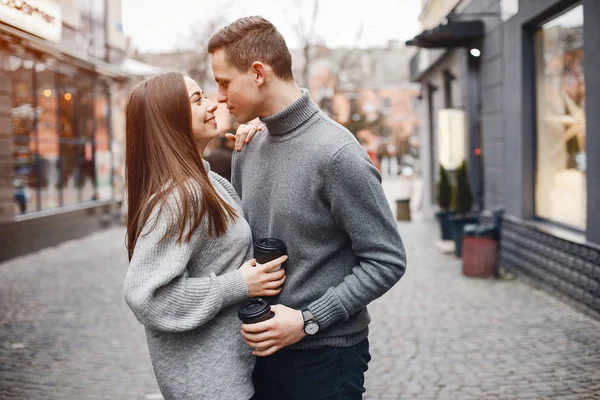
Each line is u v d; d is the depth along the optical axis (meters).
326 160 1.67
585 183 5.75
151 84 1.75
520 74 7.20
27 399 3.80
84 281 7.79
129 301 1.59
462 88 10.48
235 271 1.70
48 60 11.03
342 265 1.78
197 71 18.48
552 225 6.62
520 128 7.23
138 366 4.45
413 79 16.44
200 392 1.71
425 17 15.10
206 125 1.83
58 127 11.88
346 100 26.81
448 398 3.65
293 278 1.77
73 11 12.24
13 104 9.98
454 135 9.52
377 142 40.53
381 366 4.29
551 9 6.30
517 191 7.38
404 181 24.62
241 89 1.74
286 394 1.86
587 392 3.66
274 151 1.81
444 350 4.60
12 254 9.72
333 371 1.77
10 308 6.36
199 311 1.63
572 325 5.13
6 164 9.59
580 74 5.95
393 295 6.55
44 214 10.88
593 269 5.32
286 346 1.76
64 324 5.68
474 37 9.19
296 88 1.81
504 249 7.83
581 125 5.96
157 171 1.69
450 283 7.10
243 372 1.78
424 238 11.43
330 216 1.73
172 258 1.62
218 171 4.08
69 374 4.28
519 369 4.11
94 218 13.16
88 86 13.33
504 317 5.48
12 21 7.78
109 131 14.48
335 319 1.69
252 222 1.88
